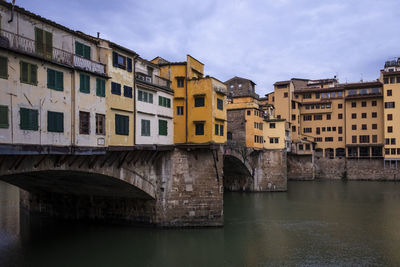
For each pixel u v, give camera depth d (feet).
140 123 82.07
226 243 85.76
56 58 59.98
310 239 89.71
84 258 74.90
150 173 90.63
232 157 148.87
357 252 78.74
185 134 95.45
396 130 220.23
